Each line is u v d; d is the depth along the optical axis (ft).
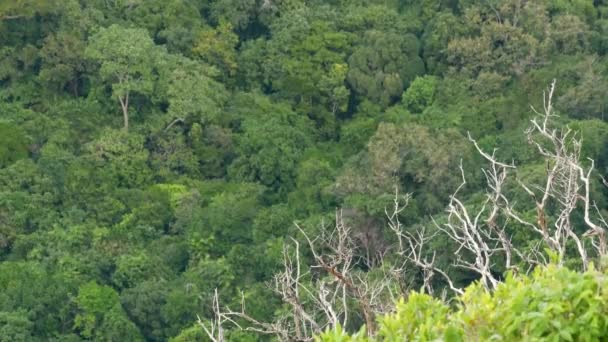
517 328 36.81
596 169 183.42
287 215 179.11
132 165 203.51
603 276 37.06
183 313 161.79
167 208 192.44
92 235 182.39
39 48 220.43
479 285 39.40
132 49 214.48
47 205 188.34
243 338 144.36
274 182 201.26
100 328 161.48
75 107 215.10
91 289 164.35
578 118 203.72
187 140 211.82
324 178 189.88
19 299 163.53
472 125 207.72
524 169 166.81
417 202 176.55
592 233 53.26
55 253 176.76
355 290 55.16
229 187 199.41
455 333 37.04
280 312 103.09
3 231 181.68
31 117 212.43
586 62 214.07
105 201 190.49
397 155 181.98
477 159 191.21
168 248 180.04
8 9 217.77
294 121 217.56
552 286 36.91
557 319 36.45
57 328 163.22
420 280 140.36
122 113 216.54
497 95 216.54
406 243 160.04
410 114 217.56
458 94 219.00
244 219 182.09
